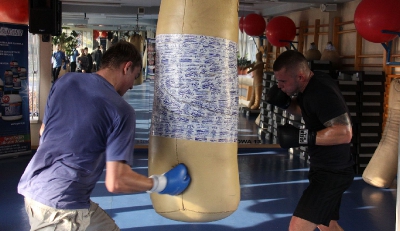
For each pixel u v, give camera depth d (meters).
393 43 5.79
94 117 1.90
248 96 7.95
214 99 1.93
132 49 2.08
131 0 7.77
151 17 8.25
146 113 7.63
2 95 6.44
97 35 8.84
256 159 6.94
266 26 7.49
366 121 6.01
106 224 2.31
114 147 1.86
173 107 1.94
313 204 2.62
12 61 6.49
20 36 6.52
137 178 1.84
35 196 1.96
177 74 1.93
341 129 2.44
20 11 6.40
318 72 2.71
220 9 1.94
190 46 1.91
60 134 1.95
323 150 2.65
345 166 2.65
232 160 2.02
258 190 5.29
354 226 4.17
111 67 2.04
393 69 5.93
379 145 5.61
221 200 1.96
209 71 1.92
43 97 7.20
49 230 1.95
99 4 8.12
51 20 5.71
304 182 5.65
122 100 1.95
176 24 1.94
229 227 4.08
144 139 7.41
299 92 2.70
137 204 4.67
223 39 1.94
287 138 2.46
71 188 1.95
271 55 7.92
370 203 4.87
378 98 5.98
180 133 1.93
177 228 4.04
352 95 5.95
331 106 2.48
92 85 1.95
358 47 6.46
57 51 8.71
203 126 1.92
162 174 1.91
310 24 7.83
